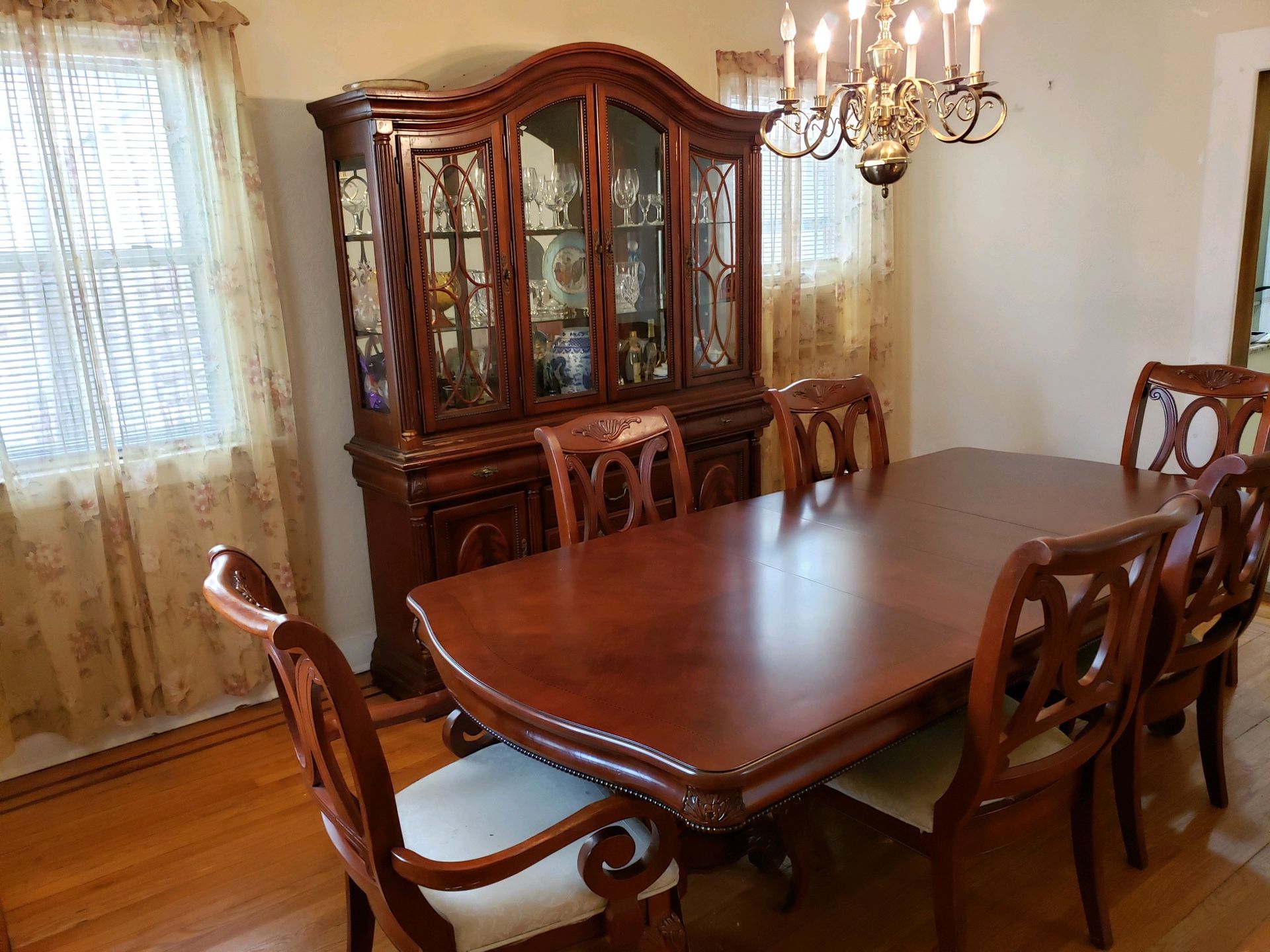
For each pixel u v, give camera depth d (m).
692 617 1.71
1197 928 1.86
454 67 3.11
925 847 1.60
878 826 1.68
